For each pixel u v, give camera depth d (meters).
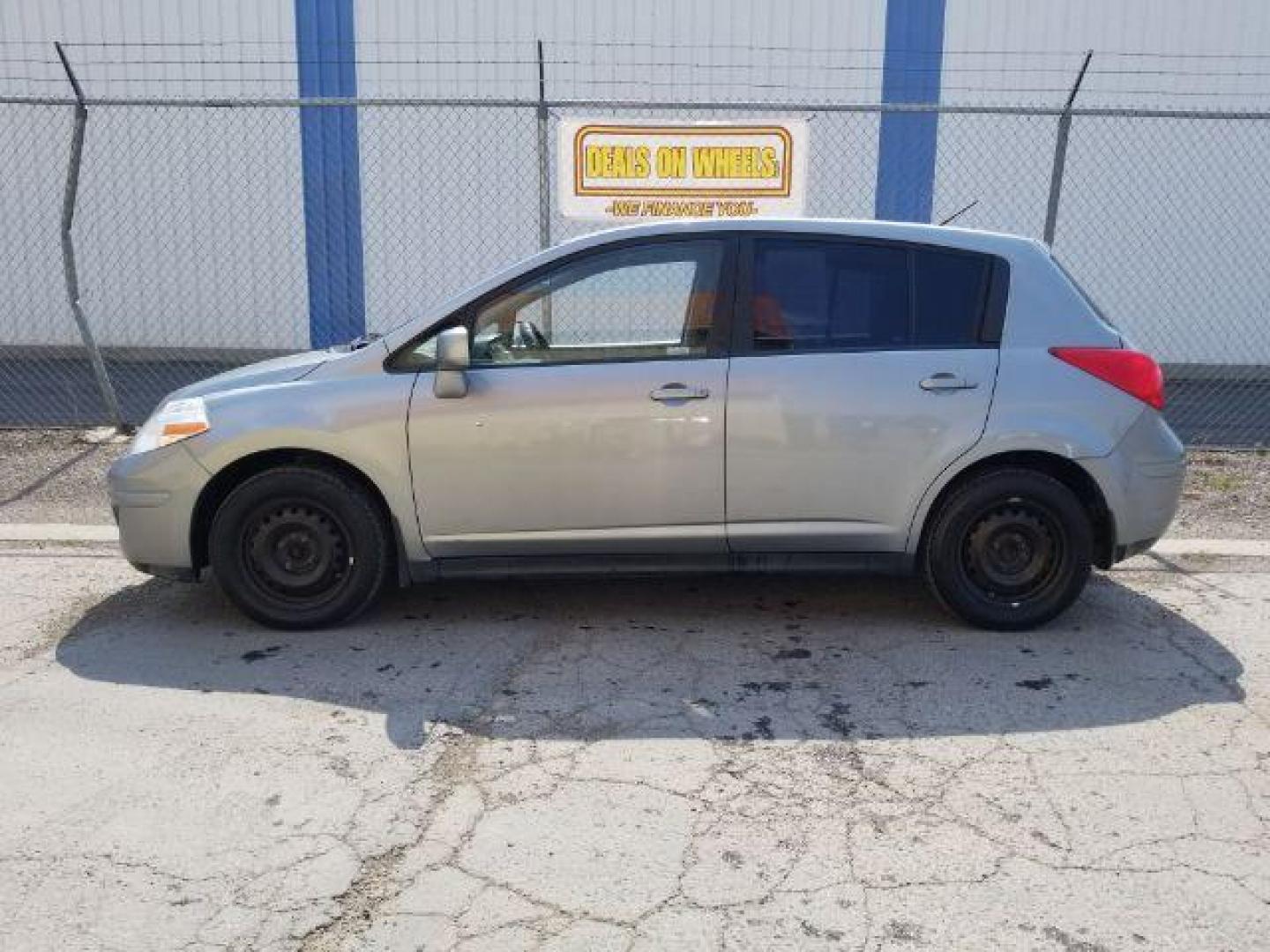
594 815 3.39
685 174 8.43
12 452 8.19
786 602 5.29
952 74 11.74
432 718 4.04
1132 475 4.73
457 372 4.58
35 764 3.69
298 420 4.64
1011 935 2.82
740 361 4.67
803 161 8.38
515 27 11.73
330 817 3.38
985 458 4.73
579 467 4.67
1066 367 4.69
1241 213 11.91
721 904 2.95
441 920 2.88
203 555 4.91
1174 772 3.65
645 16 11.69
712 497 4.70
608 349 4.73
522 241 12.15
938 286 4.76
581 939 2.81
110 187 12.28
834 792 3.53
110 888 3.02
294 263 12.33
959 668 4.50
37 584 5.57
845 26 11.68
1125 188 11.91
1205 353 12.17
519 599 5.31
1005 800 3.48
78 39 11.96
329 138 12.07
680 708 4.14
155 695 4.23
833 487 4.70
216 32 11.89
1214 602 5.37
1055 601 4.82
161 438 4.71
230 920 2.88
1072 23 11.63
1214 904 2.94
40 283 12.48
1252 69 11.66
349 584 4.82
